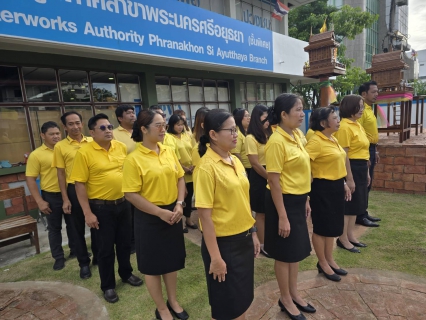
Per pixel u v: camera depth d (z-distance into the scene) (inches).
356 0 1043.9
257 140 118.8
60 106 189.2
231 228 63.9
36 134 179.8
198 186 62.6
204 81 297.6
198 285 105.3
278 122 84.7
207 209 61.7
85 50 169.0
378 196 191.6
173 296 89.0
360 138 118.5
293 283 87.7
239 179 65.1
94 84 205.9
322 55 205.5
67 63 184.1
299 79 427.2
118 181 96.2
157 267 81.0
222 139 62.6
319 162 97.7
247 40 280.5
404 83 209.8
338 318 83.6
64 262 126.6
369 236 134.6
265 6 389.7
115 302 97.4
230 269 64.4
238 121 143.2
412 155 188.4
